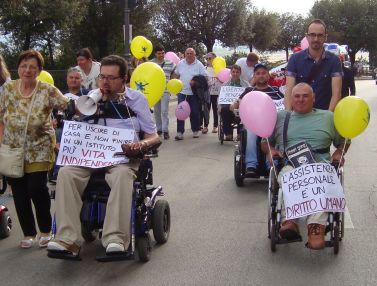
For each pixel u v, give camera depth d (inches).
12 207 224.1
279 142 173.8
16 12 608.1
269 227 167.8
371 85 1186.0
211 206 220.5
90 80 253.0
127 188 147.4
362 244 172.7
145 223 157.6
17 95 167.9
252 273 151.2
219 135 385.1
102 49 939.3
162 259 162.2
